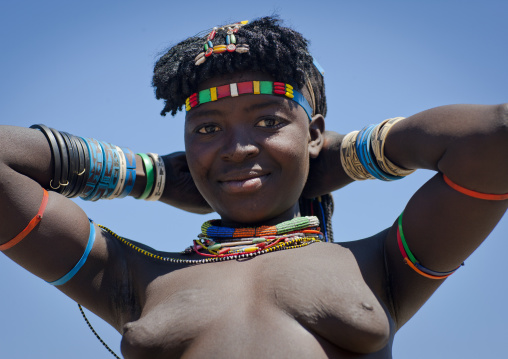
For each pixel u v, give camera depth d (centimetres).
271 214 387
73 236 365
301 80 395
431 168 346
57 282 370
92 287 371
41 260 363
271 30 395
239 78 385
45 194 367
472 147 319
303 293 336
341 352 330
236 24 408
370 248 366
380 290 354
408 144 352
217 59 384
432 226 336
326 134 422
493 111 319
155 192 419
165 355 334
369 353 332
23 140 370
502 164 314
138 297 368
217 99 382
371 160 382
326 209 438
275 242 371
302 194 426
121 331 374
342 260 357
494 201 325
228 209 384
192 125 390
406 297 358
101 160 398
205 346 327
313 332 330
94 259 371
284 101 387
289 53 389
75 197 401
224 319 333
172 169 424
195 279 355
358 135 395
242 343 324
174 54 410
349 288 338
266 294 340
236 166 378
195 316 336
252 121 382
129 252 382
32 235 359
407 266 351
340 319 328
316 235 390
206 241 383
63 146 381
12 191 356
